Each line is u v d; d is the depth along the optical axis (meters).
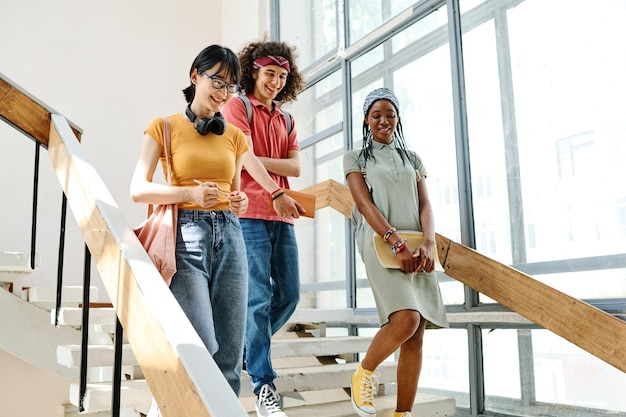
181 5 5.20
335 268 3.99
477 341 2.88
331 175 4.10
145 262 1.27
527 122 2.79
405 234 2.07
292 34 4.68
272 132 2.20
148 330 1.13
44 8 4.54
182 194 1.48
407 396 2.07
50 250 4.24
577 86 2.59
